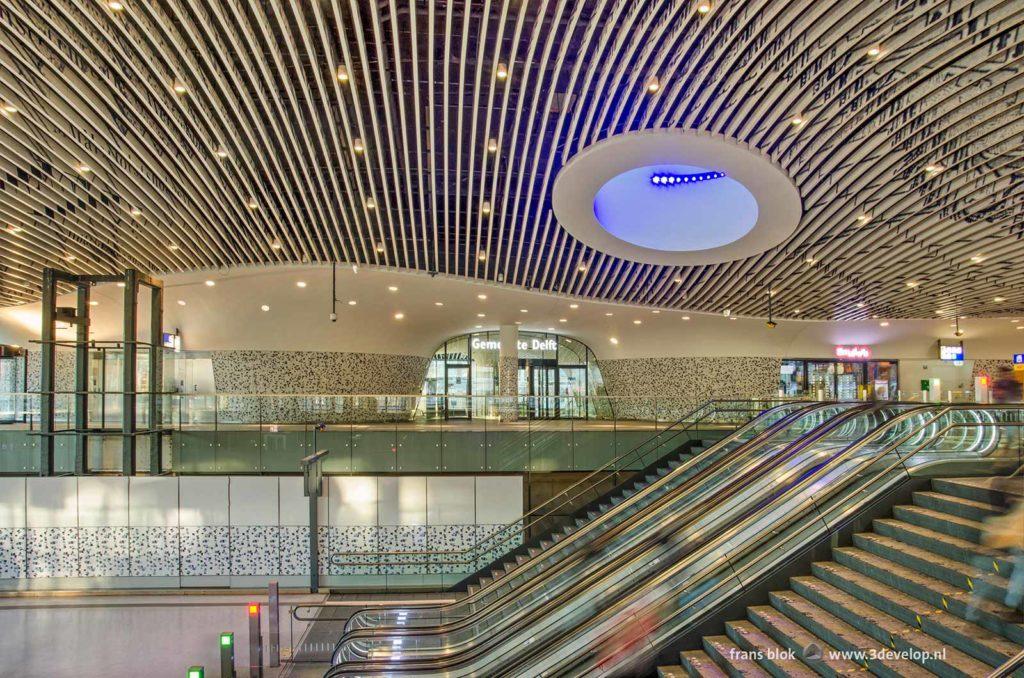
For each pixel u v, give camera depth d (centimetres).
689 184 975
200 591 1162
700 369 2130
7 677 779
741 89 608
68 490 1192
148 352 1233
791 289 1463
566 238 1078
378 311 1694
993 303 1664
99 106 635
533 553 1001
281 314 1648
